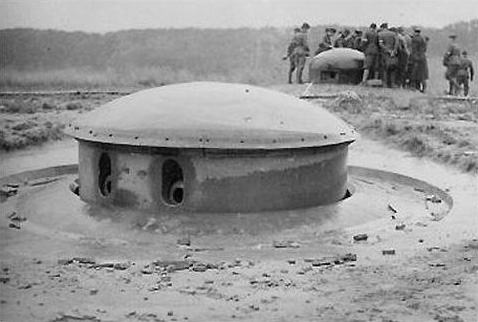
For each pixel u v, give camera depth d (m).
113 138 9.90
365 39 30.84
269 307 6.59
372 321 6.22
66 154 17.25
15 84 32.19
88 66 51.03
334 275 7.70
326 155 10.48
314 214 10.16
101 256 8.47
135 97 10.78
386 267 8.05
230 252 8.74
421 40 31.23
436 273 7.75
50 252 8.62
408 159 17.08
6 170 14.43
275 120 10.08
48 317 6.28
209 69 54.88
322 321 6.23
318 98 27.05
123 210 10.00
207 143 9.53
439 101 27.80
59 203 10.67
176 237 9.30
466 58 31.78
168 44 59.47
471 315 6.36
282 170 9.98
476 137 18.72
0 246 8.86
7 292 6.95
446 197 12.65
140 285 7.25
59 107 24.89
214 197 9.75
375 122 21.59
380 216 10.87
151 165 9.80
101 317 6.30
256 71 51.00
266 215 9.88
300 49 32.34
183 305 6.65
